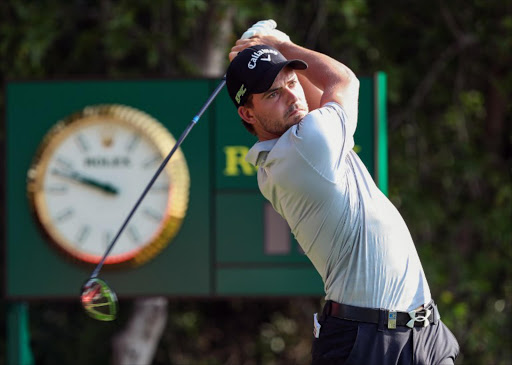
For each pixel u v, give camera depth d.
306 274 21.67
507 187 29.77
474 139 31.83
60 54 31.58
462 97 30.52
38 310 32.59
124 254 21.84
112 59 30.73
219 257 21.83
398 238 10.23
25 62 29.08
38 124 22.28
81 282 22.31
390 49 31.17
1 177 29.19
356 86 10.59
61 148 22.09
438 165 31.17
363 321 10.12
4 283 22.39
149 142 21.78
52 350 32.25
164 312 27.81
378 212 10.20
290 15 30.77
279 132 10.34
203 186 21.86
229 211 21.83
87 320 32.25
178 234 21.89
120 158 21.94
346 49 29.88
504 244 29.98
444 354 10.50
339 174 10.03
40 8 28.55
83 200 22.08
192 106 21.95
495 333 29.62
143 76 22.02
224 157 21.81
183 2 26.33
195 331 32.78
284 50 11.12
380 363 10.11
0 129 29.25
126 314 31.53
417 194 29.53
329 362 10.34
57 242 22.03
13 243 22.41
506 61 30.25
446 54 30.19
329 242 10.19
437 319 10.46
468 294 29.86
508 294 30.16
